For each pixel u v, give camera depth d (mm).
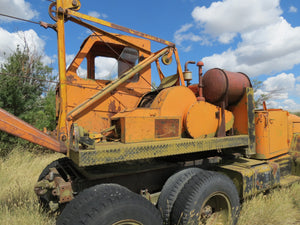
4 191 4270
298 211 3729
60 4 2768
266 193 4285
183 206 2557
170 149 2719
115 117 2980
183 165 3137
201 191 2619
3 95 7094
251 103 3807
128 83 3672
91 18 3014
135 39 3834
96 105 3309
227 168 3580
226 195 2889
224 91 3504
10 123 2283
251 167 3686
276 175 3986
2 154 6766
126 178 3008
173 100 3117
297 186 4523
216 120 3461
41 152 7605
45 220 3174
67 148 2611
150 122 2727
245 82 3838
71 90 3266
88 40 3459
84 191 2283
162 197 2838
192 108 3152
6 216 3082
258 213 3484
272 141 4184
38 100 8602
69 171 3338
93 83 3463
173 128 2934
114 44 3727
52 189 2717
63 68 2736
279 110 4664
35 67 8570
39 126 7383
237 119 3893
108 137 3184
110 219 1989
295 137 4836
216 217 3006
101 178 2828
